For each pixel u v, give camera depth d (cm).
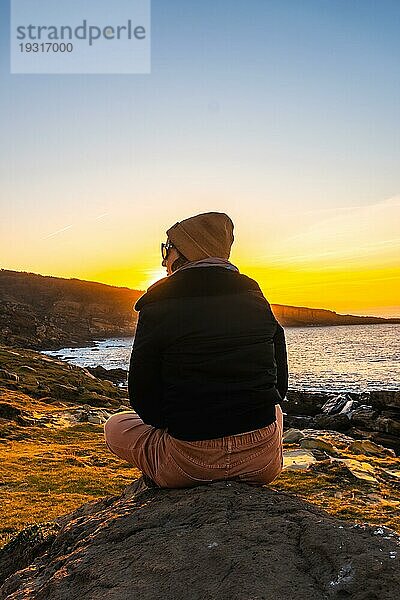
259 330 381
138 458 420
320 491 1559
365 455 2269
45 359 9256
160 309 373
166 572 303
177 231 401
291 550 309
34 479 2116
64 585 318
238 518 349
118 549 339
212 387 369
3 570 435
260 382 379
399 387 8700
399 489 1616
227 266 395
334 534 320
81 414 4366
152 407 386
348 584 277
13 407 3975
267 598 270
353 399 5553
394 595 267
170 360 372
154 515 371
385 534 330
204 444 382
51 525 475
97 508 482
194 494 386
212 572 296
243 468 393
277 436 400
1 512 1581
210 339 368
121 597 289
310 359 14912
